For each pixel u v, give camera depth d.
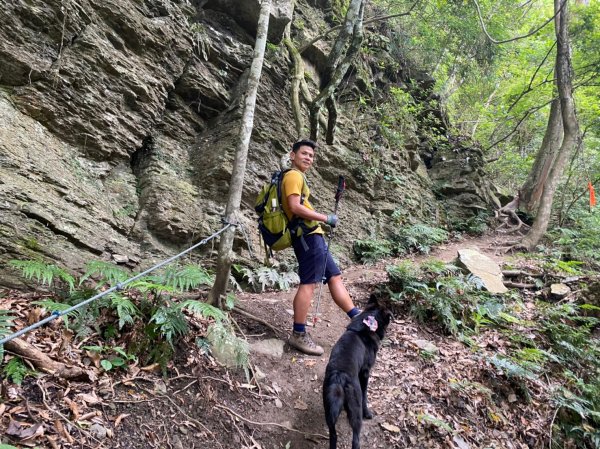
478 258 6.70
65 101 4.64
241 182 3.93
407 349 4.34
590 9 11.29
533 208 11.64
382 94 10.45
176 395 2.82
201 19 6.85
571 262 7.28
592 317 5.86
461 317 5.15
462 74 13.84
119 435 2.36
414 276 5.47
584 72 11.48
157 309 3.15
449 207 11.15
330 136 7.32
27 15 4.41
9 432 2.04
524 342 4.91
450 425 3.48
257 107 6.77
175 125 6.11
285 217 3.68
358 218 8.18
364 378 3.22
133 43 5.46
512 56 15.70
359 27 6.95
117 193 5.00
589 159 12.70
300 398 3.35
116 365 2.75
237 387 3.15
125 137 5.22
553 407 4.20
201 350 3.16
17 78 4.34
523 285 6.67
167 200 5.21
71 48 4.78
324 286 5.77
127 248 4.57
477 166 11.88
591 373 4.92
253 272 5.54
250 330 3.96
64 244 3.82
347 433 3.14
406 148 10.55
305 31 8.84
